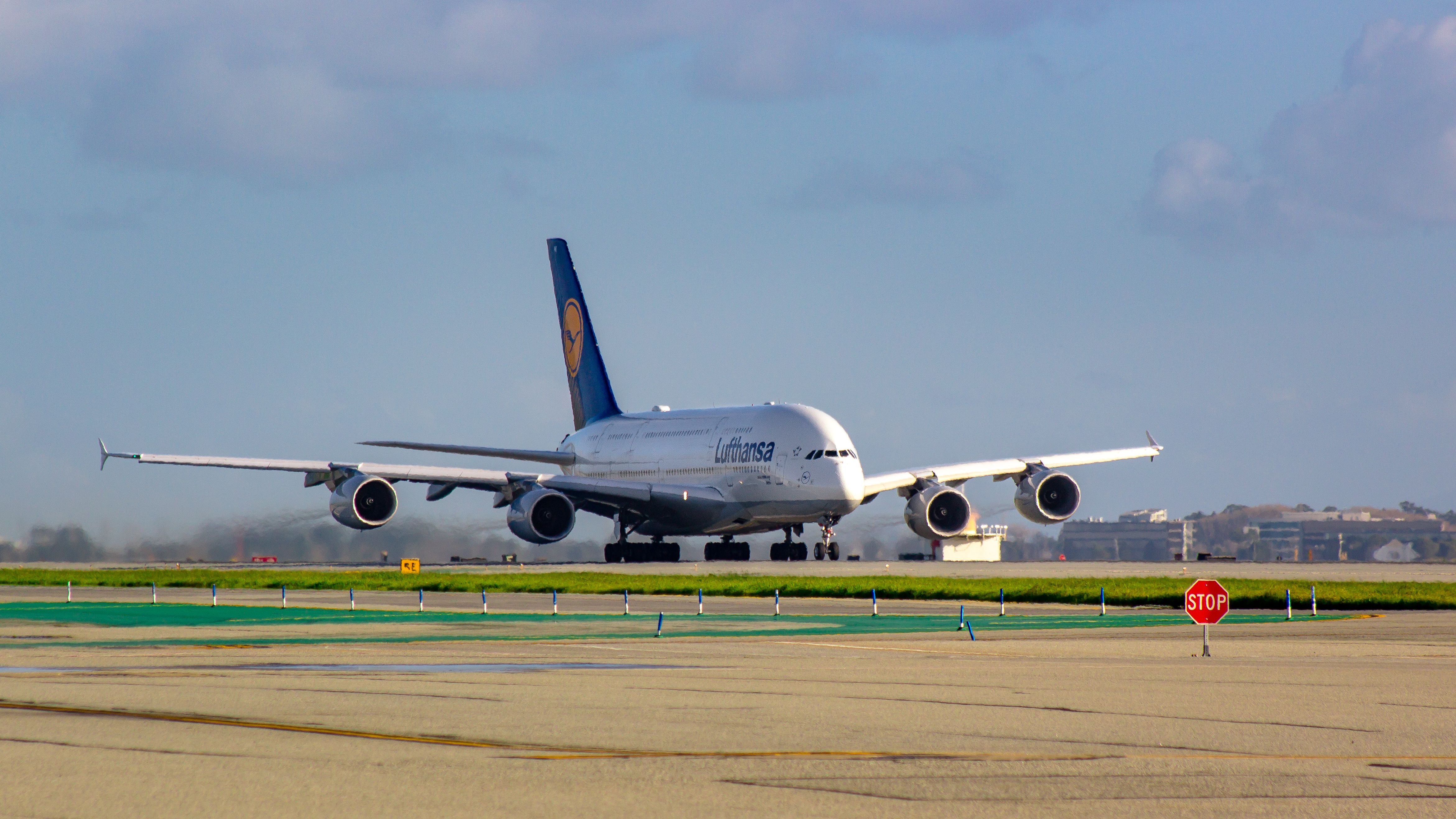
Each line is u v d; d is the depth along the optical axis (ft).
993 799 124.67
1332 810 120.98
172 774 134.51
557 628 335.47
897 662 247.50
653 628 335.88
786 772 137.08
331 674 226.17
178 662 250.57
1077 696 196.44
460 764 140.26
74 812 117.19
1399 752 149.89
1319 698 193.47
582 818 116.26
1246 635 315.78
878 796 125.70
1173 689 203.82
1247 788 129.90
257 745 151.53
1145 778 134.51
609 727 165.78
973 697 194.49
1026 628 337.52
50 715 175.01
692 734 160.35
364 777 133.59
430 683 211.41
